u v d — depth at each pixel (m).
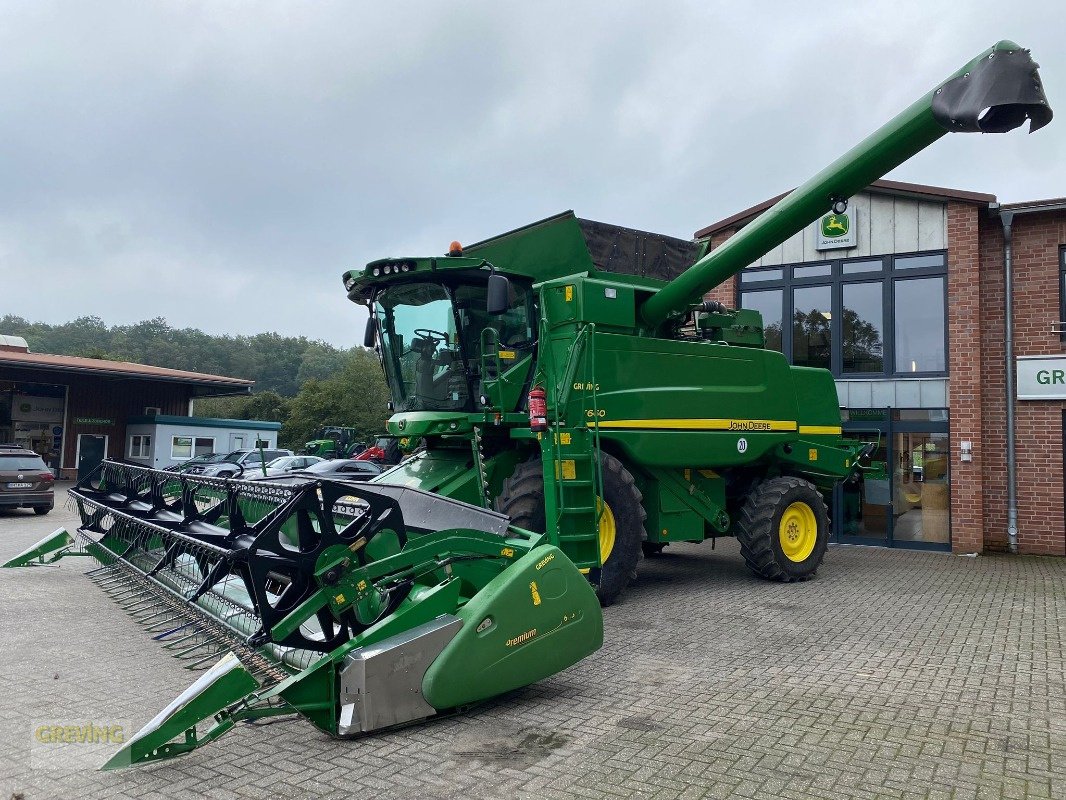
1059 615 7.82
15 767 3.91
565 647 5.00
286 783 3.72
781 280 14.40
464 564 4.95
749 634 6.95
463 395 7.99
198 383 36.56
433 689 4.39
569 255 8.81
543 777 3.82
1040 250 12.64
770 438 9.90
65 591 8.20
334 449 35.44
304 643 4.34
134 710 4.71
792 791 3.69
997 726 4.60
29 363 31.17
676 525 9.27
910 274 13.30
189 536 5.47
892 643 6.64
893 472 13.37
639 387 8.51
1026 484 12.55
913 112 6.93
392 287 8.45
